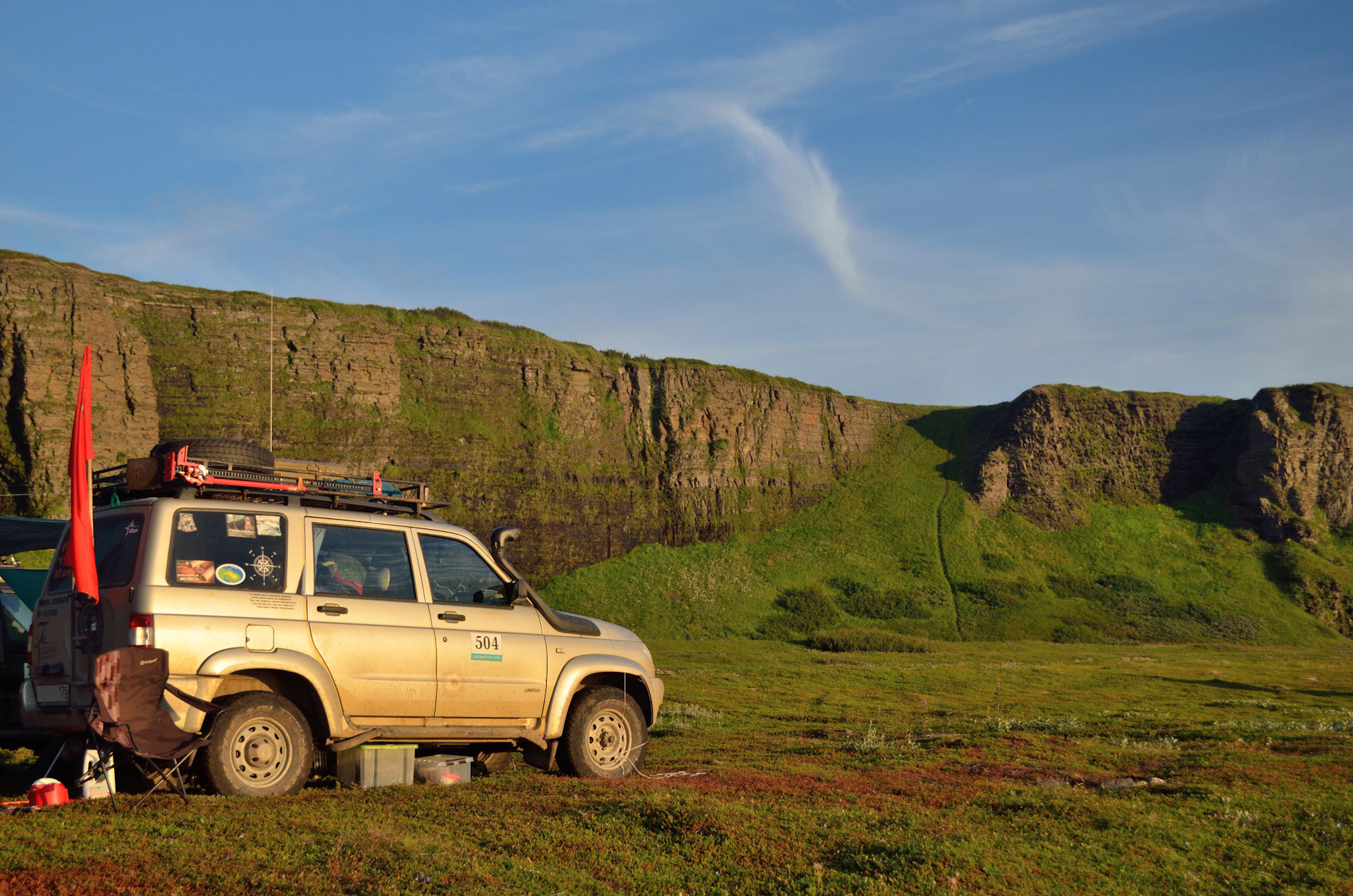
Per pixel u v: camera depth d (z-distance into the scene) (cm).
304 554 818
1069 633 8888
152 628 717
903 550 10538
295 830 625
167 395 7331
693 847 648
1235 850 754
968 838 707
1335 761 1278
